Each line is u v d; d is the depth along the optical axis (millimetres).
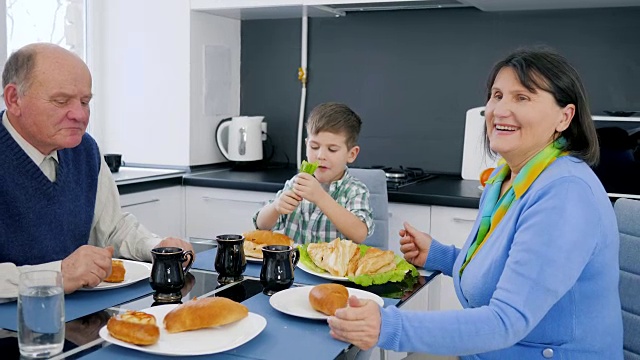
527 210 1244
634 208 1504
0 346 1062
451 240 2551
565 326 1267
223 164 3428
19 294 1021
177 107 3178
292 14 3219
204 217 3018
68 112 1514
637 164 2428
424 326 1129
